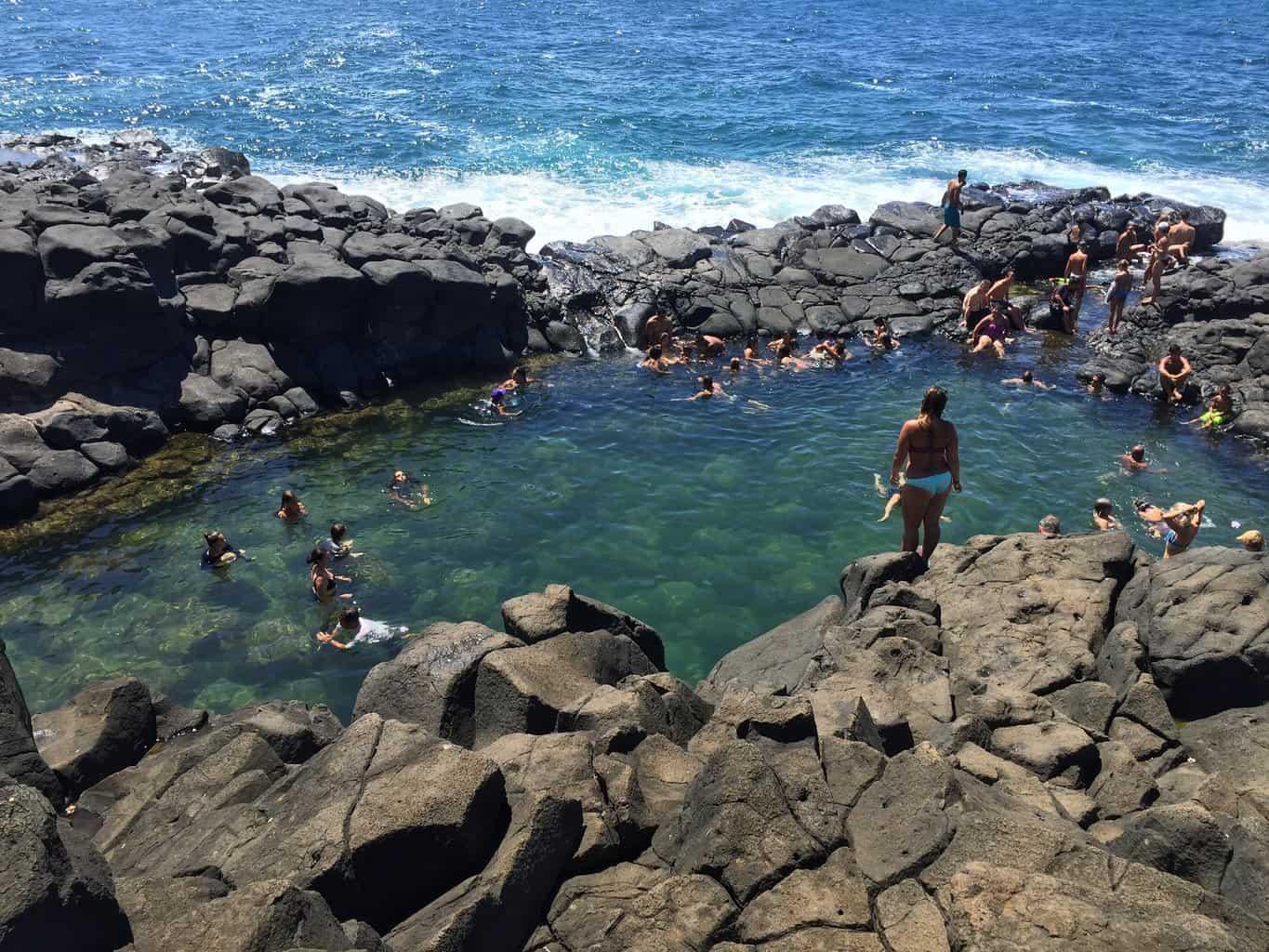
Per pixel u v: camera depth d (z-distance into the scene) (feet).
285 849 23.93
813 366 86.33
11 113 149.07
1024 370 85.25
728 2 302.66
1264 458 69.46
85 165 113.29
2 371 65.98
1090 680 36.73
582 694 33.27
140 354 72.33
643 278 96.58
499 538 60.03
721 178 134.51
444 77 183.21
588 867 24.66
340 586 55.36
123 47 201.67
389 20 245.24
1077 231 108.37
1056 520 51.24
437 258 85.46
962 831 22.48
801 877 22.06
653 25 253.85
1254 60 222.89
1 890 19.29
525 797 25.49
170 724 41.55
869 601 42.57
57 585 55.36
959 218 108.99
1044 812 27.32
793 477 66.85
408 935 21.72
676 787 27.20
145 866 26.61
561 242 102.78
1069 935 18.62
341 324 80.07
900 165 143.13
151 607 53.57
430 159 135.95
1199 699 34.86
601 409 78.07
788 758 26.22
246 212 89.81
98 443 66.90
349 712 46.03
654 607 53.57
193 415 72.49
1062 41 247.09
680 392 81.30
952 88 191.21
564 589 40.32
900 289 100.22
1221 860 23.40
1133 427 74.28
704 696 40.40
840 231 110.42
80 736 37.47
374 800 24.32
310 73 183.62
